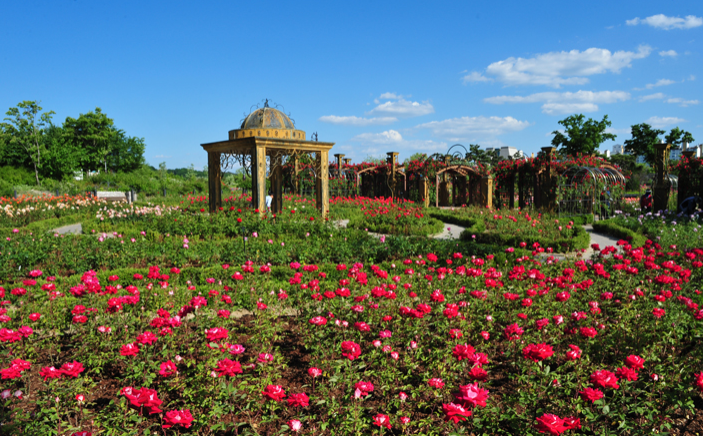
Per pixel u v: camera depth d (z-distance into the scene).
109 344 3.90
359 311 4.22
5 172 42.34
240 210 12.11
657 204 16.67
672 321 4.07
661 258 6.98
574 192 18.41
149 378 3.37
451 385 3.23
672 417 3.09
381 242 8.84
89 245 8.21
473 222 14.57
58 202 16.53
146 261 8.00
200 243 8.91
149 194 33.00
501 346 4.25
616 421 2.88
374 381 3.65
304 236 10.70
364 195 27.06
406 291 5.51
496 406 3.08
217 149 14.01
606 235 12.86
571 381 3.23
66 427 2.99
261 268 5.73
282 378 3.75
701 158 16.02
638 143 34.81
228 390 2.91
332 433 2.84
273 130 12.98
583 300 5.07
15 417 2.87
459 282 5.82
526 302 4.29
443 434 2.93
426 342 4.12
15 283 6.54
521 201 20.89
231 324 4.68
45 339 4.28
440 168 21.52
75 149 50.16
